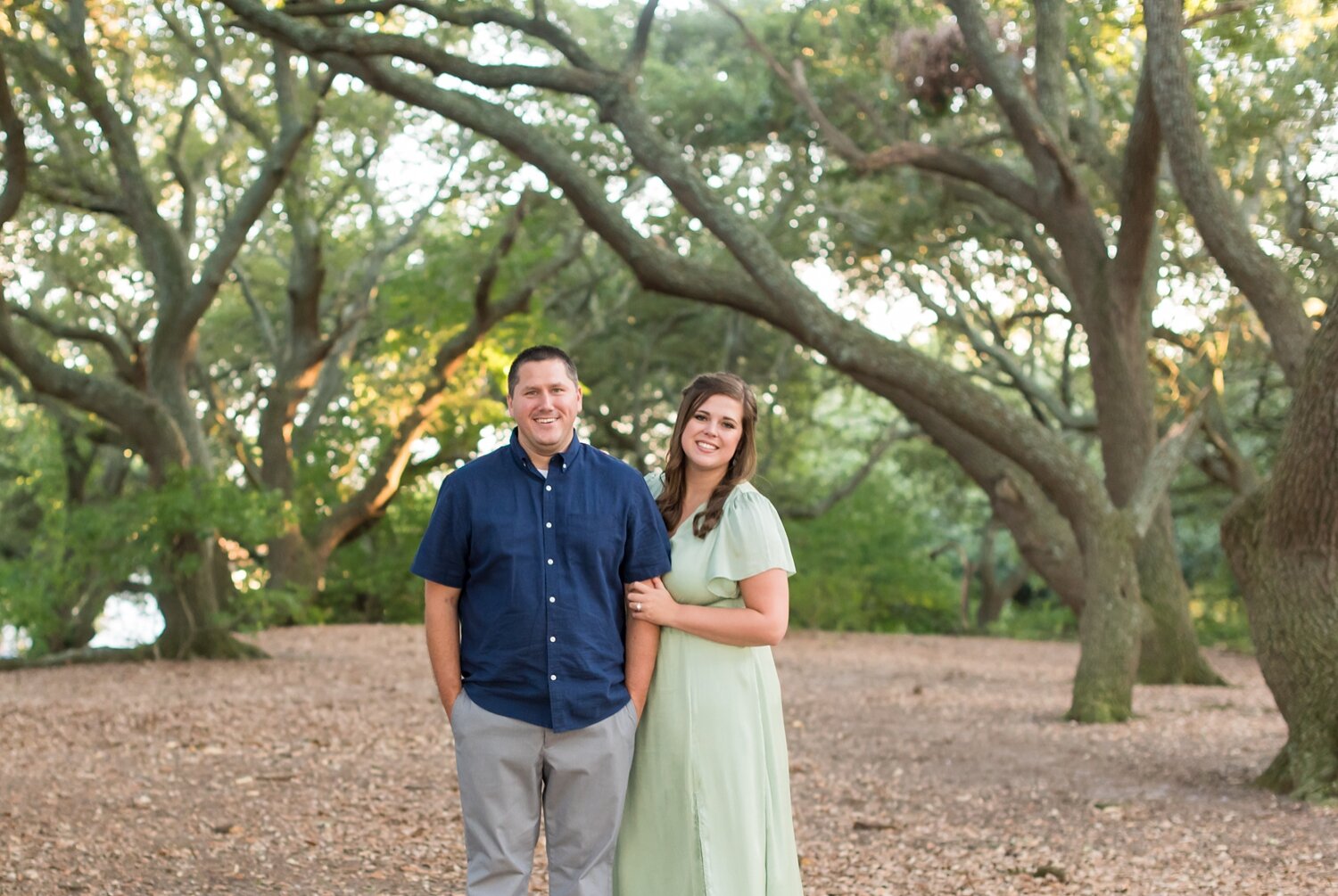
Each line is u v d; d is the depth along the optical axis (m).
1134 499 12.90
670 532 4.10
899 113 18.45
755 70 21.38
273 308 31.97
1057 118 15.12
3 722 11.02
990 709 13.35
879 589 29.44
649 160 13.66
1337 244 15.42
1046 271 20.11
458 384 24.27
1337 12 11.80
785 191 25.41
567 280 30.27
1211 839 6.69
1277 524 7.99
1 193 14.85
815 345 13.38
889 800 8.06
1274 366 24.97
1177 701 14.27
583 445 3.90
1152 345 18.06
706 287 14.06
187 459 17.61
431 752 9.66
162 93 23.14
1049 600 34.25
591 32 22.66
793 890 4.00
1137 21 12.65
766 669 4.03
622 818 3.93
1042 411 25.98
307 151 21.05
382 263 26.41
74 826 6.71
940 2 15.01
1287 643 7.96
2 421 30.11
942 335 28.41
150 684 14.62
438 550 3.80
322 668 16.50
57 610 19.34
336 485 25.42
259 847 6.37
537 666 3.74
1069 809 7.69
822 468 39.97
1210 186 10.73
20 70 17.08
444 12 13.38
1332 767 7.71
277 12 13.29
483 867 3.75
